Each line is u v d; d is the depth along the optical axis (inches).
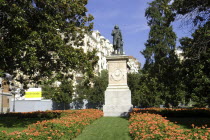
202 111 676.1
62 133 351.3
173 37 1387.8
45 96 1457.9
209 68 525.7
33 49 438.6
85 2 628.4
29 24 503.2
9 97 1268.5
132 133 373.7
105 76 1643.7
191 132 328.8
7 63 490.0
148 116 492.4
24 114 725.3
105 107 717.3
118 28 810.8
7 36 455.2
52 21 501.4
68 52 527.2
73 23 613.9
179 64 629.6
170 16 575.8
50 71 532.7
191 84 615.2
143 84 1250.6
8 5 433.4
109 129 446.0
